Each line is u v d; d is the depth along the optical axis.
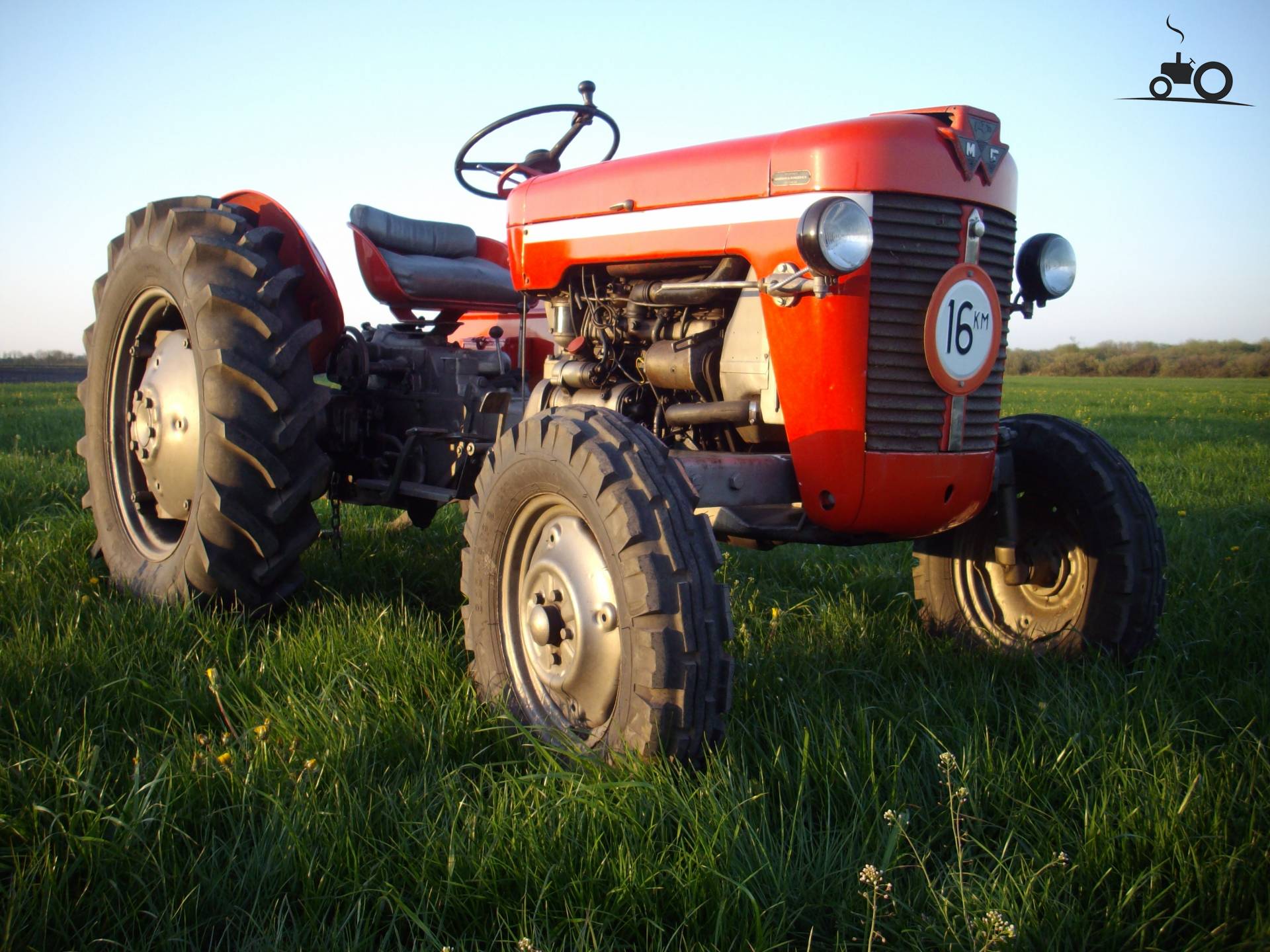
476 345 4.44
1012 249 2.75
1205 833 1.87
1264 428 14.54
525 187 3.38
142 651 2.81
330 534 4.09
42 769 2.01
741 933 1.57
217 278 3.23
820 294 2.40
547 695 2.47
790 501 2.63
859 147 2.42
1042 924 1.63
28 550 3.97
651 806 1.88
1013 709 2.46
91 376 3.88
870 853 1.84
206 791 1.97
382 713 2.39
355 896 1.67
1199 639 3.07
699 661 2.08
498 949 1.58
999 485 2.93
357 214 4.53
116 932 1.60
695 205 2.76
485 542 2.60
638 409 3.04
